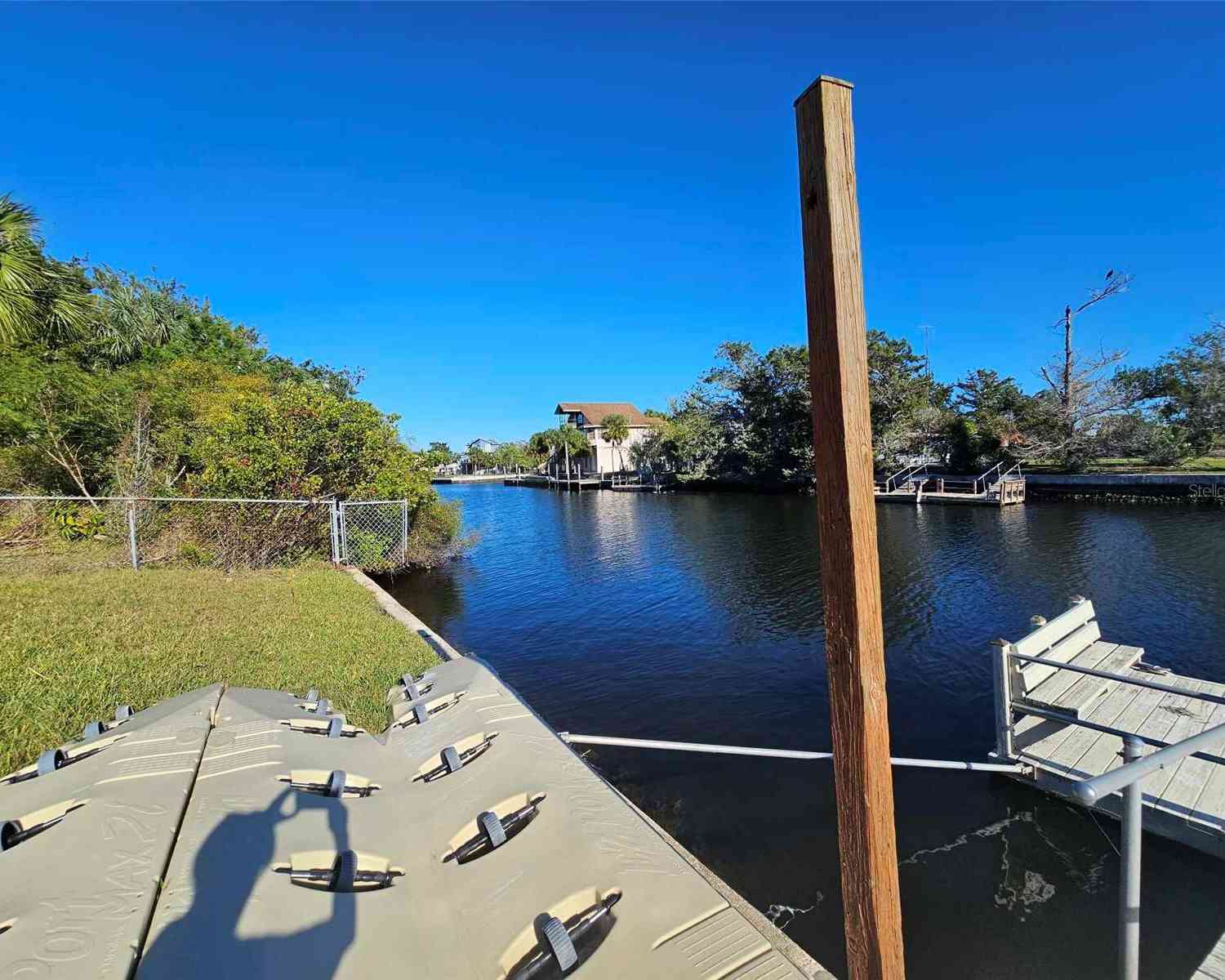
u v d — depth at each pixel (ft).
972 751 16.67
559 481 168.45
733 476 112.68
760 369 102.68
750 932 5.10
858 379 3.75
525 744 7.91
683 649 26.84
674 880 5.53
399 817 6.52
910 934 10.42
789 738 18.06
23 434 33.19
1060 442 82.99
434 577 43.39
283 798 6.28
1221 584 33.30
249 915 4.59
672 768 16.46
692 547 55.21
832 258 3.64
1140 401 81.41
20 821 5.64
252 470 32.81
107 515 29.86
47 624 15.90
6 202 28.78
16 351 33.30
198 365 57.00
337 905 4.94
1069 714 13.01
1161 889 10.98
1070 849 12.16
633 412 187.62
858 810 4.02
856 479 3.74
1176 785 11.66
